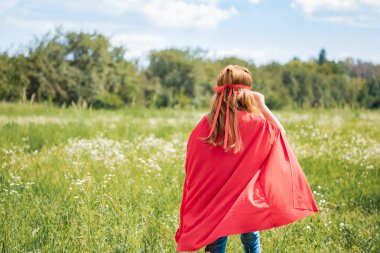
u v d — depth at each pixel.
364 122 15.59
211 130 4.02
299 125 14.17
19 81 29.47
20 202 5.82
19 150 9.31
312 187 7.18
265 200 3.90
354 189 7.05
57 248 4.61
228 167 3.99
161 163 8.58
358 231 5.41
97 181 7.10
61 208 5.50
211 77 38.81
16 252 4.52
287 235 5.15
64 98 31.19
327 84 44.84
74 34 31.50
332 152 9.69
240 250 4.74
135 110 24.23
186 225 4.09
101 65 31.95
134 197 6.13
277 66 45.28
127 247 4.62
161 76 36.91
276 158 4.02
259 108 4.25
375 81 42.28
